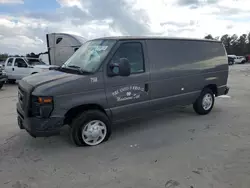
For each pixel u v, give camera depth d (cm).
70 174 323
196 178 308
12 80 1418
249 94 913
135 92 446
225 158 363
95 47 448
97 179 309
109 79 410
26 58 1378
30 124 366
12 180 309
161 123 542
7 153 389
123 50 430
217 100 797
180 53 524
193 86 557
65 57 1289
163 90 492
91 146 412
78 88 379
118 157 371
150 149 400
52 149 402
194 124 534
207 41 595
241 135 462
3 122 560
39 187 293
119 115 436
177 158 365
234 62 4169
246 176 312
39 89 361
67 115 386
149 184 296
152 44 474
